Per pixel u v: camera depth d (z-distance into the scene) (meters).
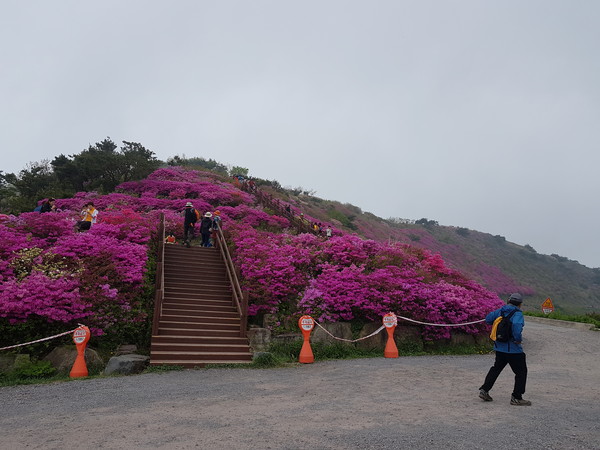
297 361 9.95
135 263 11.56
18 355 8.10
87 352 8.67
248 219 23.39
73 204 22.16
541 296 57.00
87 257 11.10
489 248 76.38
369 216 63.47
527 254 79.19
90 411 5.46
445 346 12.58
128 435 4.42
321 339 10.95
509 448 4.05
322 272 13.50
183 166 45.00
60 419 5.08
